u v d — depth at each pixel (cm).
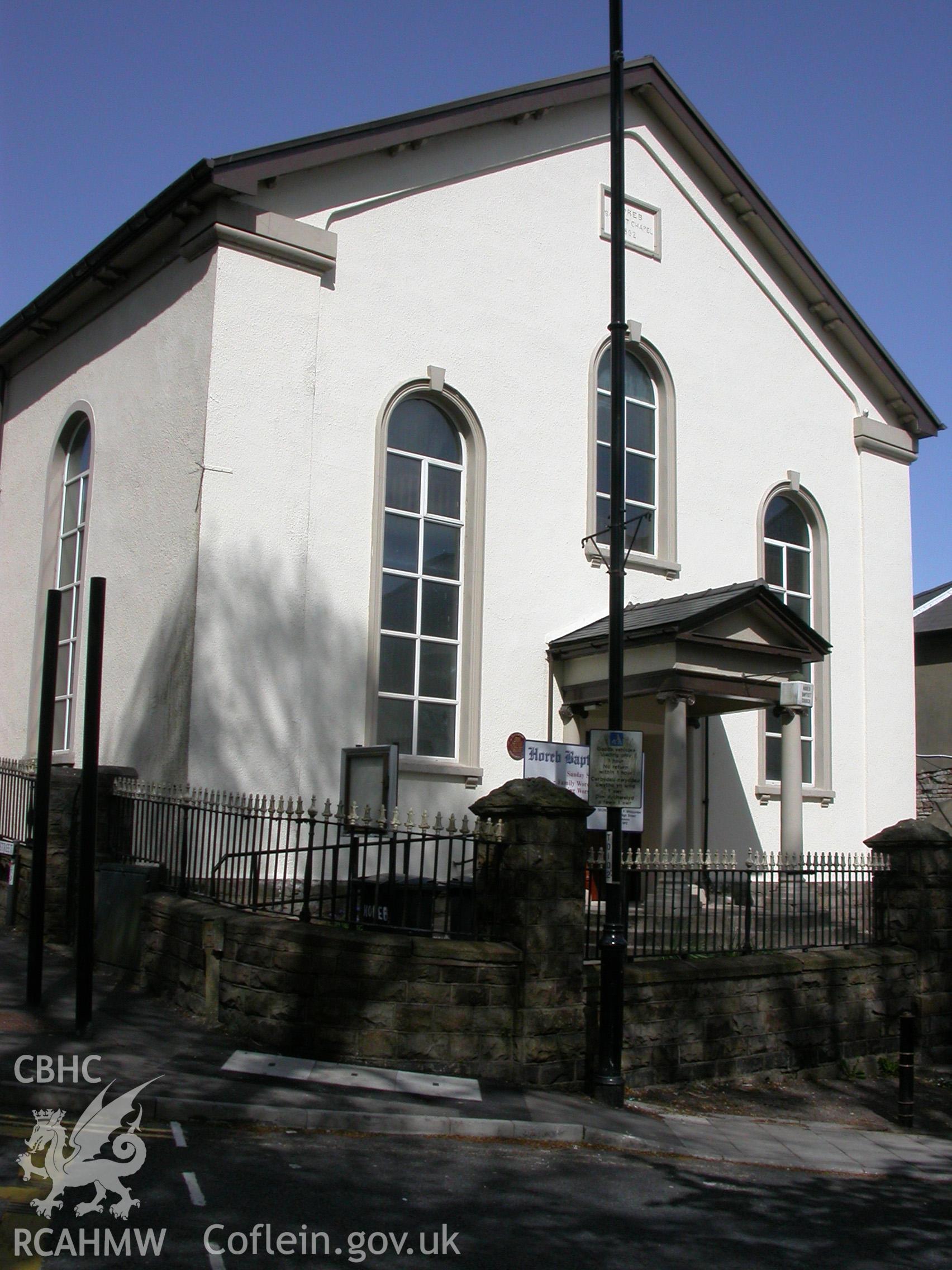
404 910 1016
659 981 1102
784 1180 855
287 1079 889
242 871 1111
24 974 1166
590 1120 917
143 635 1441
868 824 1981
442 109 1581
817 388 2042
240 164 1382
